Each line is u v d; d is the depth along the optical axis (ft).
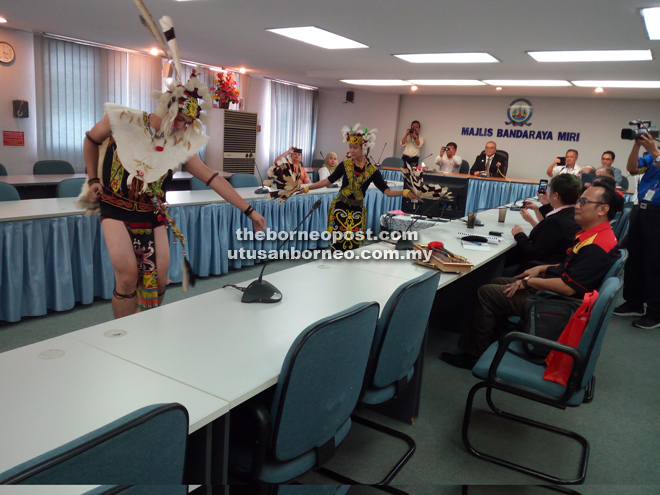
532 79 23.03
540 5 12.14
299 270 7.68
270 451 4.04
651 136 11.37
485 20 13.93
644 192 12.40
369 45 18.86
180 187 22.29
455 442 6.93
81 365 4.02
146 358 4.24
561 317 6.59
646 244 12.36
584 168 20.93
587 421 7.81
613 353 10.80
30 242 9.83
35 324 10.02
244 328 5.10
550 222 9.84
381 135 37.60
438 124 35.50
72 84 23.24
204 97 5.92
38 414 3.25
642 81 21.49
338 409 4.45
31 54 21.90
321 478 5.91
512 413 7.87
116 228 6.14
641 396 8.82
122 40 22.34
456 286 11.14
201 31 18.75
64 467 2.20
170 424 2.68
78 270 10.89
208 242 13.76
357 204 11.71
